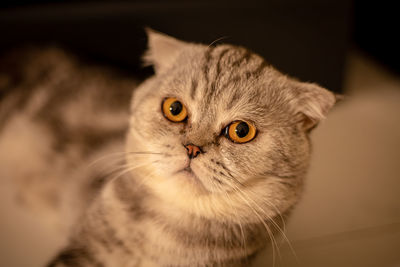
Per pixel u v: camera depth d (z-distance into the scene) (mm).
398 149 538
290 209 347
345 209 467
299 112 337
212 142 310
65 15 511
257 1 519
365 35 697
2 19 500
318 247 425
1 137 468
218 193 313
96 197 366
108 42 529
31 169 459
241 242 332
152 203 331
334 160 521
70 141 439
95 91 467
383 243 434
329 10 534
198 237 329
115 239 336
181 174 311
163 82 336
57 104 458
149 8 518
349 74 654
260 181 317
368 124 576
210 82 320
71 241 360
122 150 373
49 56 499
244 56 344
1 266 403
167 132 315
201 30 529
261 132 316
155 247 331
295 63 560
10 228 438
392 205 473
